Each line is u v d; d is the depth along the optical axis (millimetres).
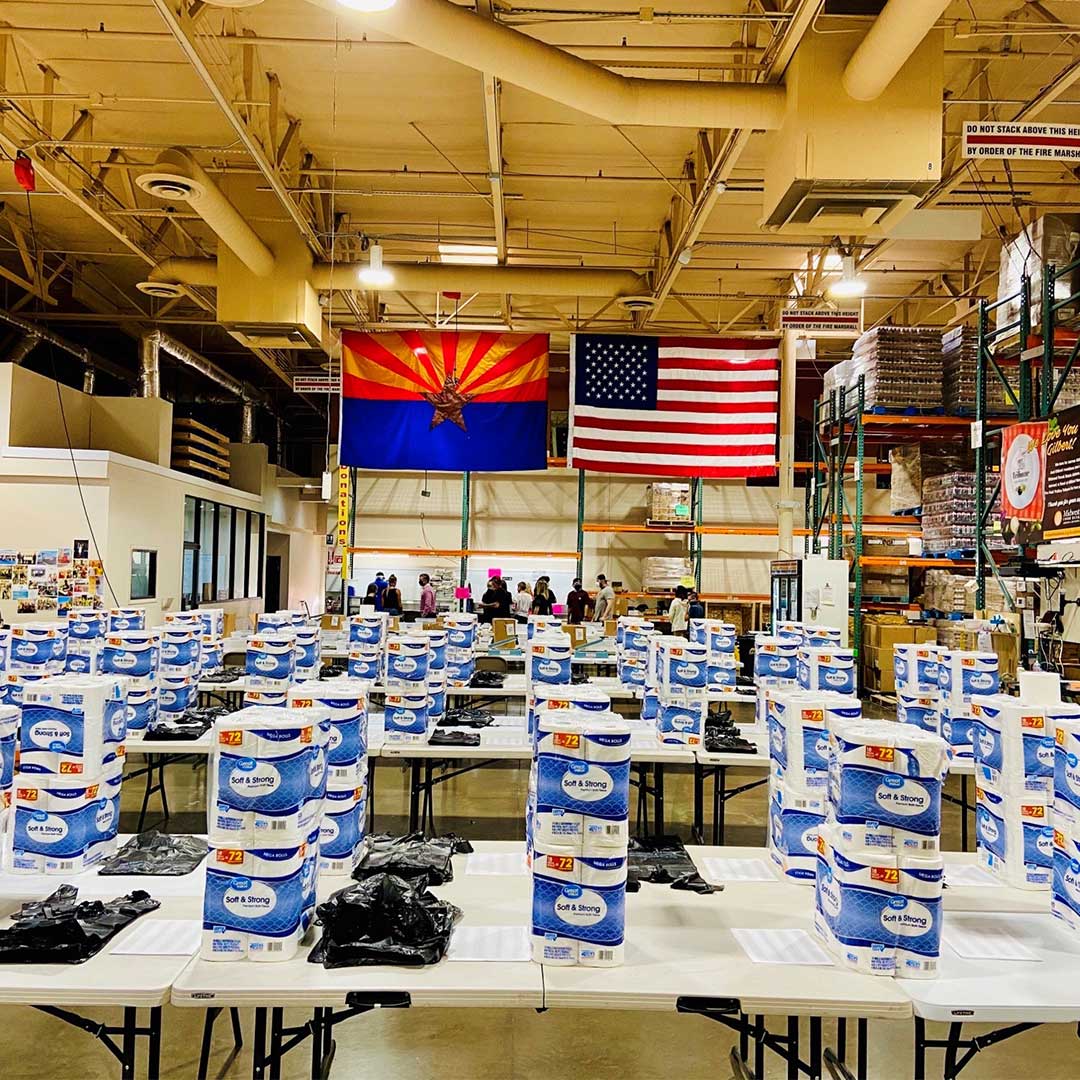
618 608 14266
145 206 10414
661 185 9766
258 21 6945
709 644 5922
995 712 2967
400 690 4883
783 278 12414
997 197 9680
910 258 11461
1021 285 7312
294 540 20406
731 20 5953
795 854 2828
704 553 16047
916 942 2160
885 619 11203
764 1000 2061
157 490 11898
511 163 9344
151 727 4926
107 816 2852
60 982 2047
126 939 2281
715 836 4805
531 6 6688
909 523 12469
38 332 12367
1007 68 7602
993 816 2955
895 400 9484
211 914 2166
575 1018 3635
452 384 11367
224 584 15484
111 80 7906
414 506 16391
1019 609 7500
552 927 2195
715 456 10727
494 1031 3518
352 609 13570
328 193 9492
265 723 2221
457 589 13992
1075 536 6035
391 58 7395
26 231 11383
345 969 2135
